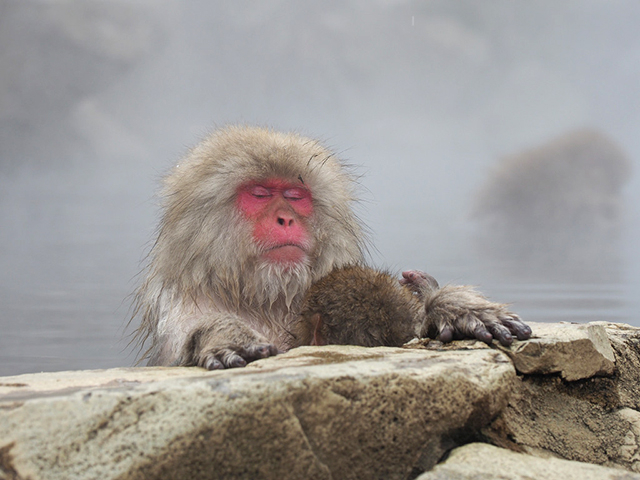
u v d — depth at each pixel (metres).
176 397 3.07
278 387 3.17
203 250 5.90
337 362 3.87
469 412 3.70
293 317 5.88
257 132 6.42
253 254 5.85
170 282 6.00
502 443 3.91
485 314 4.51
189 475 3.02
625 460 4.33
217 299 5.90
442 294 4.77
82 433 3.04
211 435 3.02
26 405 3.12
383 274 5.27
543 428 4.23
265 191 5.97
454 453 3.57
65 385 3.63
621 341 5.18
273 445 3.14
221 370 3.96
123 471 2.95
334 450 3.33
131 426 3.04
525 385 4.29
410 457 3.53
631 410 4.60
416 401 3.52
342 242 6.25
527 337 4.36
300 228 5.97
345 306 4.84
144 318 6.44
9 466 3.00
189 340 4.90
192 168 6.24
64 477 2.96
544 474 3.24
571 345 4.36
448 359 3.93
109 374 4.07
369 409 3.40
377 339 4.80
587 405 4.50
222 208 5.95
